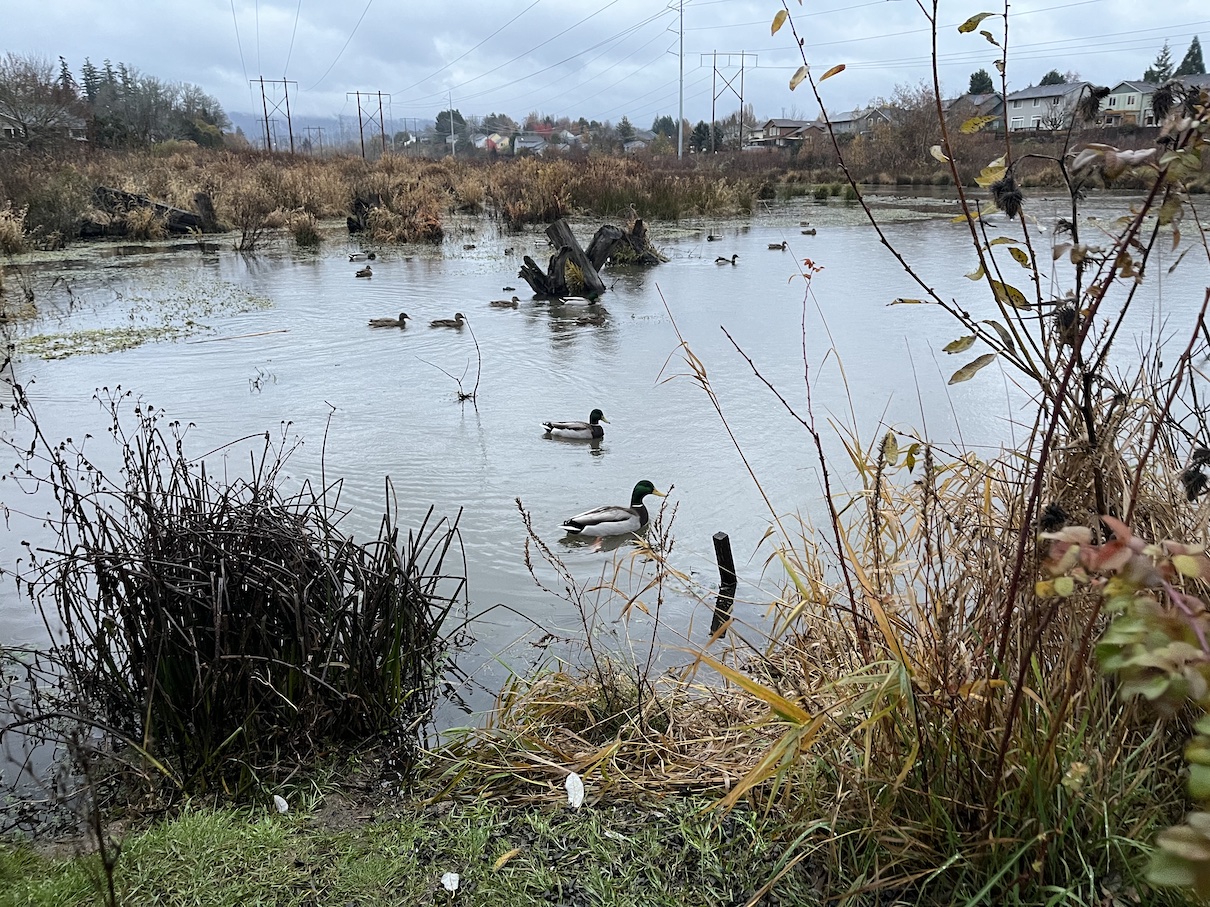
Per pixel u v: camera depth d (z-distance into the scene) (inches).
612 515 261.1
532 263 682.2
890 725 110.7
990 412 361.1
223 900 113.2
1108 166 71.9
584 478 310.2
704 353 487.2
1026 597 105.1
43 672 175.5
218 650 142.9
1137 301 537.6
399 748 153.8
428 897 113.0
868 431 344.8
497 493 297.6
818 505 279.1
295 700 153.2
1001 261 770.2
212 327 573.6
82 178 1139.9
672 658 192.7
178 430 362.3
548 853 119.3
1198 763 45.3
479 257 922.1
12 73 1644.9
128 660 162.4
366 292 713.0
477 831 124.5
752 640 200.7
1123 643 51.1
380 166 1774.1
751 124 3821.4
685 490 296.7
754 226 1175.0
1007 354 96.4
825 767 116.2
